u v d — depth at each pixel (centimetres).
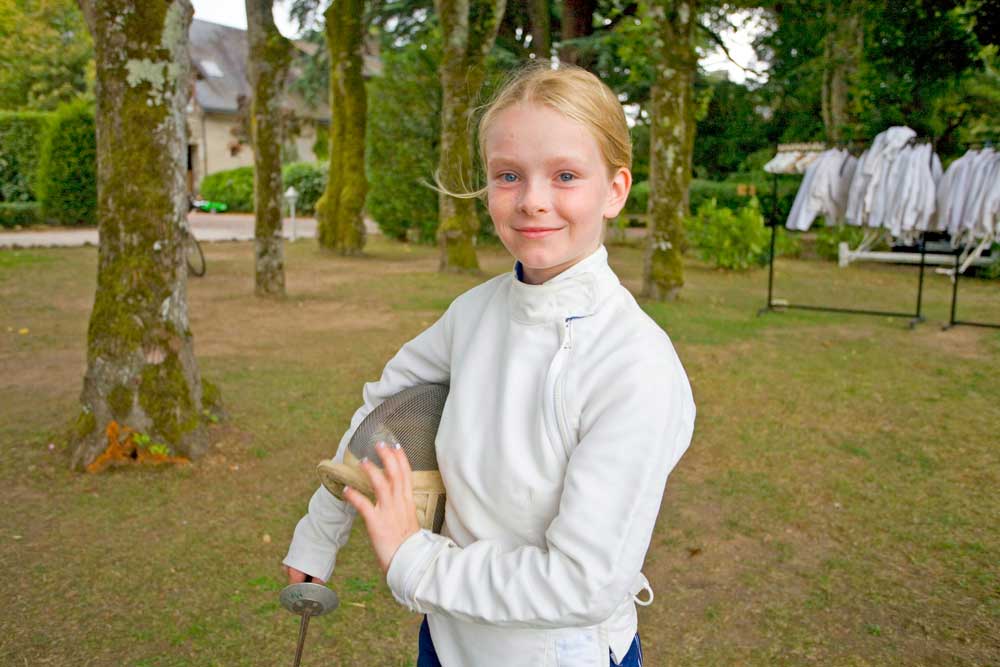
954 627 340
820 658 317
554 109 125
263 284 1177
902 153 975
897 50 1673
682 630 337
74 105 2239
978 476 516
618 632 138
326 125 4103
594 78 132
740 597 365
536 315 132
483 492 131
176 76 489
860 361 835
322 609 144
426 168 2022
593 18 1980
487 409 134
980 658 318
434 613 127
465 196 160
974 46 1553
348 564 385
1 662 299
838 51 2120
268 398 662
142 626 326
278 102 1147
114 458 491
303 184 3278
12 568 371
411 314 1077
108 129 482
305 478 494
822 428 613
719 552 409
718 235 1616
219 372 746
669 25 1143
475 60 1373
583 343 128
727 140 2925
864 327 1030
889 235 1326
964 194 952
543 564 118
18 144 2466
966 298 1309
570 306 131
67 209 2255
